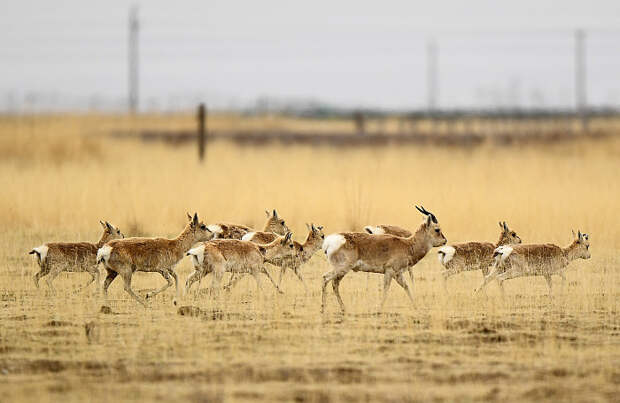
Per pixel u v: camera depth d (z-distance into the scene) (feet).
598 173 380.78
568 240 249.75
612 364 136.67
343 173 377.09
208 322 160.45
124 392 122.72
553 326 160.04
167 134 592.60
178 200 299.79
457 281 207.00
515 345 146.51
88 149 456.04
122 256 176.45
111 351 141.49
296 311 171.83
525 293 190.39
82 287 190.08
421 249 179.42
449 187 317.63
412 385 126.31
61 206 287.28
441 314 166.50
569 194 311.06
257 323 160.15
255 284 203.62
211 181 343.46
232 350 142.10
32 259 226.99
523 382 127.95
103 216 279.08
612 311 172.14
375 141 555.28
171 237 262.67
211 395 121.70
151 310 171.32
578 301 180.34
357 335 151.94
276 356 139.44
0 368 132.98
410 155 448.24
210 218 283.59
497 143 541.75
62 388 124.26
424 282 205.46
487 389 124.88
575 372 132.67
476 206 283.38
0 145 444.14
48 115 614.75
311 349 143.33
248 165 409.49
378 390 124.16
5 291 187.93
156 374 130.62
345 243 174.29
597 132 606.55
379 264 175.94
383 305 177.99
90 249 190.90
